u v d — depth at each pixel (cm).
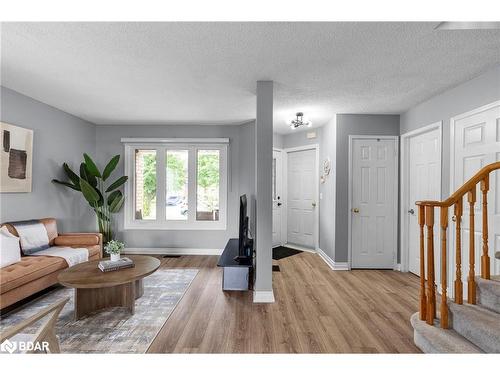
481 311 186
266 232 280
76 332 221
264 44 213
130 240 486
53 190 389
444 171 307
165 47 220
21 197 337
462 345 173
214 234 487
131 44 215
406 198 388
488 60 235
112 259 272
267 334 220
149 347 201
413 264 378
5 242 268
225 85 299
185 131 487
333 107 371
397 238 397
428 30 191
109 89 316
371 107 369
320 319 245
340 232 400
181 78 282
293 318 246
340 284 336
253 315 252
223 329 227
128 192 486
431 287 202
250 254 336
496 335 158
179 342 208
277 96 329
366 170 401
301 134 525
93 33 201
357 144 402
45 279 271
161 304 274
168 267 403
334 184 405
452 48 215
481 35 197
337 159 400
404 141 388
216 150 493
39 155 364
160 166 490
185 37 204
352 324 237
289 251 506
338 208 400
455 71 256
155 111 405
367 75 268
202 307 268
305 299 289
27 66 257
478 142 262
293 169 547
